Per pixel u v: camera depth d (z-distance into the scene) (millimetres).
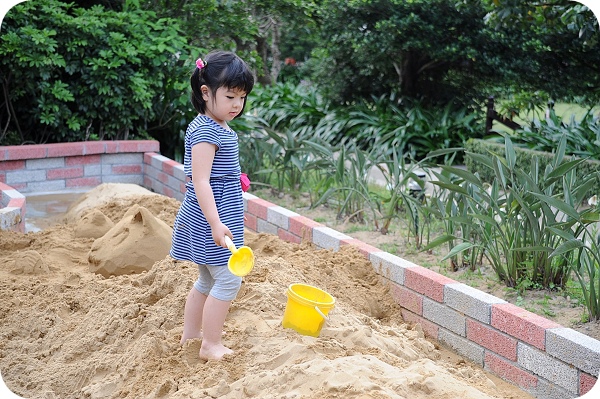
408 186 5352
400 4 8883
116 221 4922
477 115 9742
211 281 2988
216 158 2908
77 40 6914
